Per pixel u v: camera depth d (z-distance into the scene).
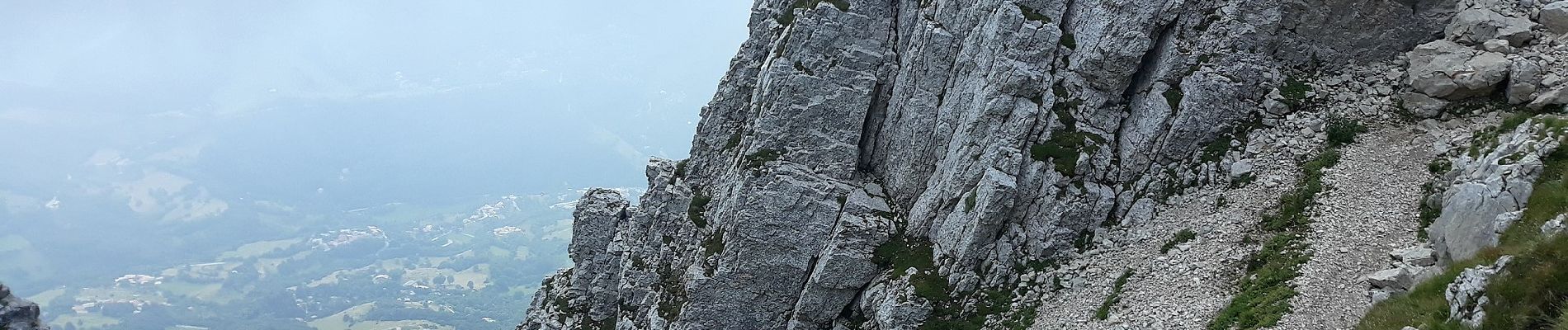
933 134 55.03
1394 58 49.62
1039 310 47.22
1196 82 49.28
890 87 57.72
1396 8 48.94
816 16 57.84
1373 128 46.84
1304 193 44.19
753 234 56.38
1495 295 28.77
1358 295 36.44
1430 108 46.62
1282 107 48.59
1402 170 43.50
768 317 57.22
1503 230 33.53
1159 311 42.03
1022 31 51.41
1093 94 51.34
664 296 63.28
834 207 55.91
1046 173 50.19
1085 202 49.44
